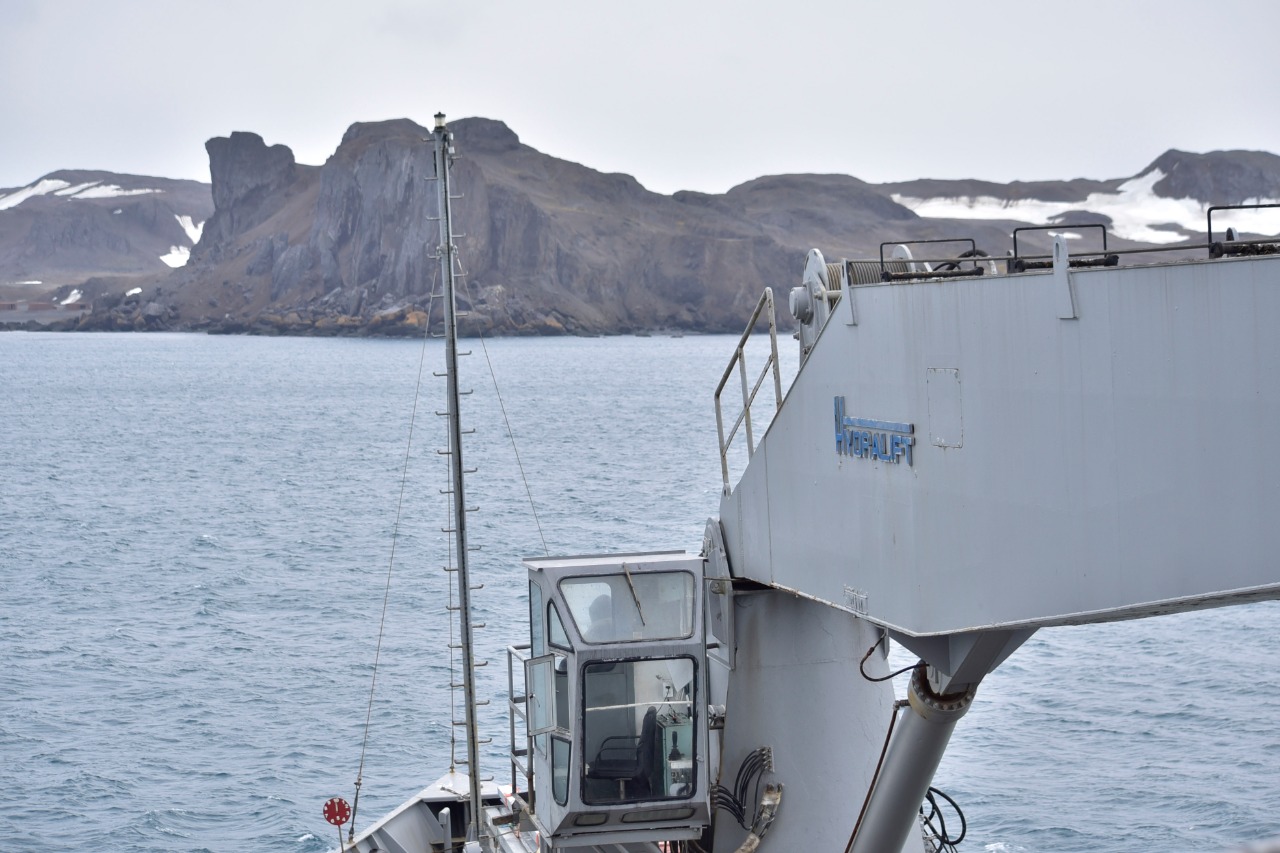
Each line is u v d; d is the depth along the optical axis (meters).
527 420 165.75
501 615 51.16
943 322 9.43
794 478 12.13
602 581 14.25
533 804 15.69
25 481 111.12
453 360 18.80
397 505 91.12
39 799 34.41
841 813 13.88
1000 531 8.92
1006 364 8.73
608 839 14.57
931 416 9.66
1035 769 34.62
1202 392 7.24
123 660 48.66
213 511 91.12
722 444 13.86
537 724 14.73
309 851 31.14
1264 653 45.84
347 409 196.38
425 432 156.25
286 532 80.25
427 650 47.72
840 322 10.99
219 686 44.59
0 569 68.88
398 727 39.00
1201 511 7.30
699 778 14.24
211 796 34.53
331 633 51.78
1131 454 7.72
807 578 11.98
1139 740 36.75
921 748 11.34
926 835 15.47
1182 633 49.34
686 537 72.50
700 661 14.13
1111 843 29.91
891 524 10.35
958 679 10.27
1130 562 7.79
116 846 31.53
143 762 37.09
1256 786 32.94
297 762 36.72
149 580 65.19
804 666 13.98
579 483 98.62
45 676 46.34
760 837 13.88
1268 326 6.89
